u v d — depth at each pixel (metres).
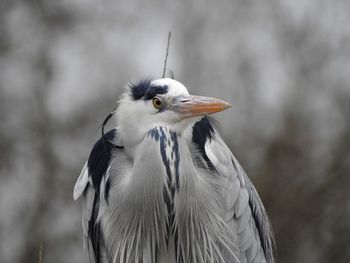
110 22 18.45
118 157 7.02
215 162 7.02
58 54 18.05
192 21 18.02
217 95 16.64
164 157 6.63
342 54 17.06
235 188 7.16
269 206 13.77
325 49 17.14
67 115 16.61
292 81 16.69
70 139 16.27
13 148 16.34
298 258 13.64
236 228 7.20
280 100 16.11
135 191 6.75
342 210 13.92
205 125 7.05
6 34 17.91
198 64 17.22
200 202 6.86
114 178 6.99
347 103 15.79
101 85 16.89
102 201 7.08
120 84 16.70
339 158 14.32
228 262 7.13
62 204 15.67
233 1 18.14
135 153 6.81
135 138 6.79
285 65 17.16
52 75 17.59
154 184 6.67
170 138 6.65
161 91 6.68
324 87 16.47
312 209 13.81
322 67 16.89
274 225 13.62
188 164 6.70
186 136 7.03
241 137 14.88
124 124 6.84
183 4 18.22
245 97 16.30
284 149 14.16
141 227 6.86
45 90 17.31
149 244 6.92
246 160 14.30
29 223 15.62
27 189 16.05
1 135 16.38
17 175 16.22
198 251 6.96
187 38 17.78
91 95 16.75
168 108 6.66
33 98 17.12
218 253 7.00
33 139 16.38
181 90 6.70
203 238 6.95
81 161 15.80
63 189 15.66
